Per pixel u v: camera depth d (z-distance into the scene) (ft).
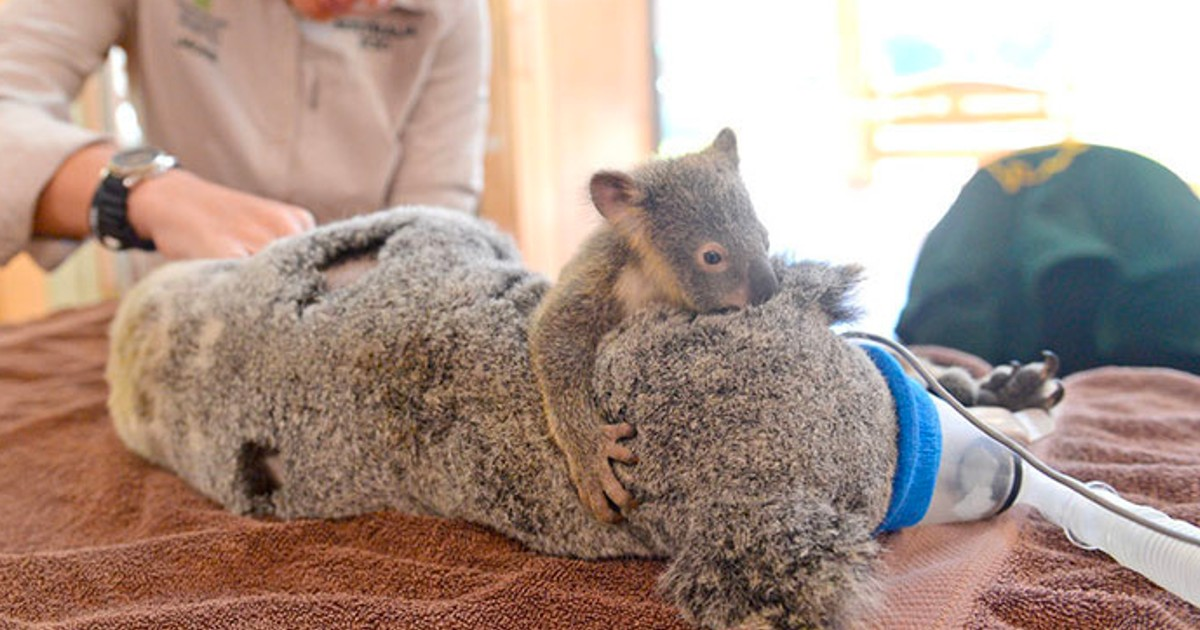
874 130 19.94
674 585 2.64
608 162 18.02
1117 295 6.23
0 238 5.31
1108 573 3.16
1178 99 17.58
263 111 7.43
